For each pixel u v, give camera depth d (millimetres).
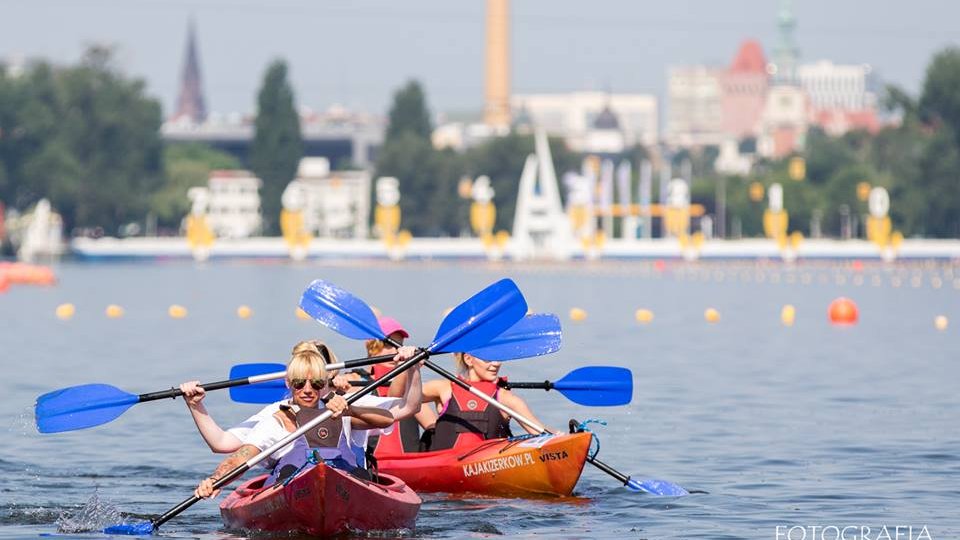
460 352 67688
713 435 84875
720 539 56406
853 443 81188
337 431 56906
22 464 73938
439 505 63906
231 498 58562
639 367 130000
